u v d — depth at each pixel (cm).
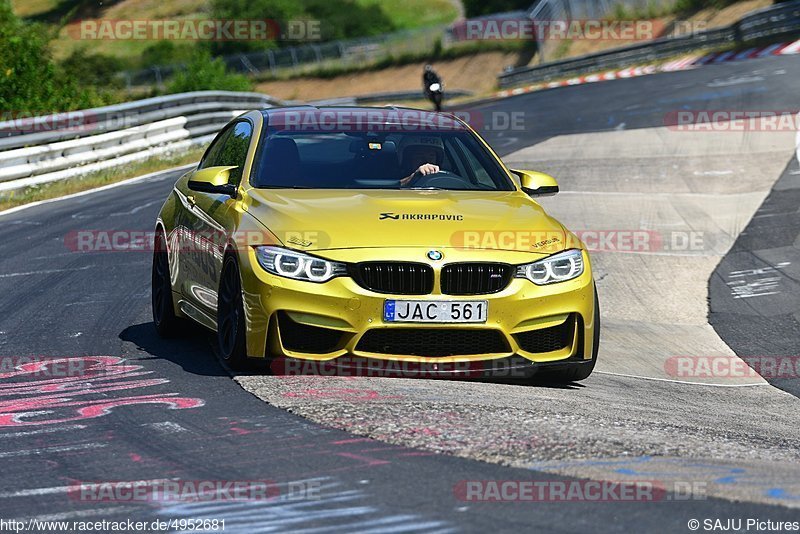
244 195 2269
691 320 3381
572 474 1398
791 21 14212
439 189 2352
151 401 1884
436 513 1232
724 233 4638
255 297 2020
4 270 3738
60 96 9194
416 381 2012
